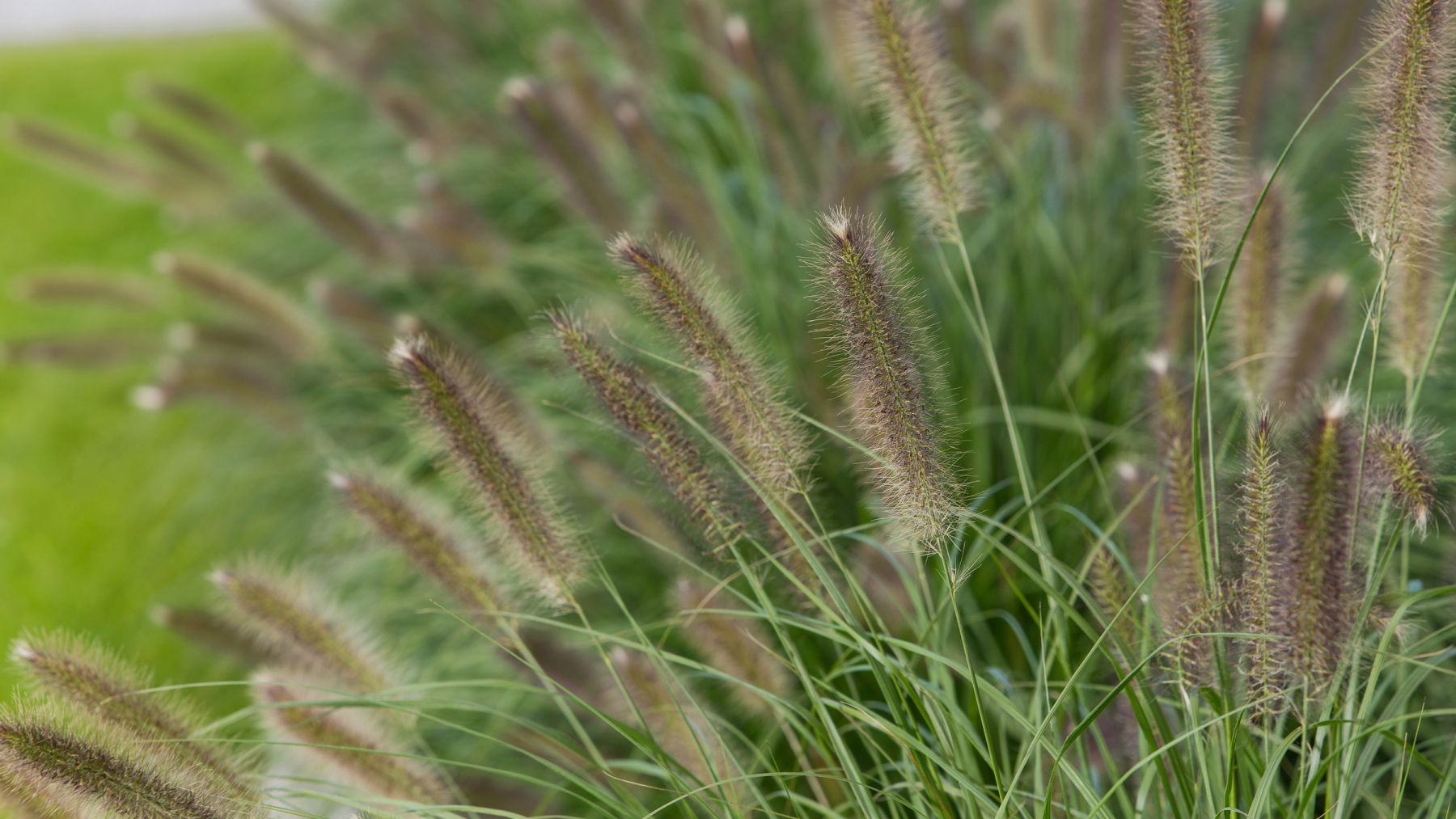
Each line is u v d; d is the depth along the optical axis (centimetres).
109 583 156
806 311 131
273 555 146
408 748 111
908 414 99
